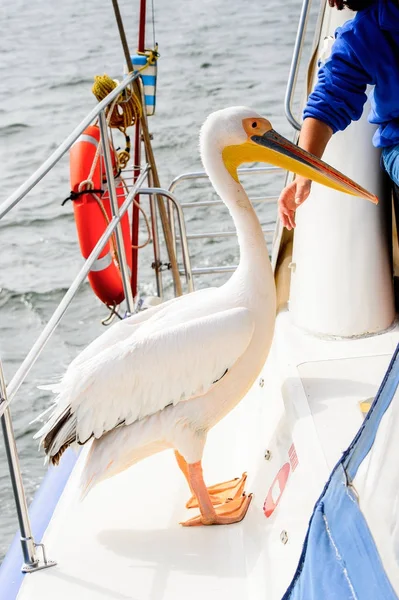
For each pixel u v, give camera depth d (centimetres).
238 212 270
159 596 222
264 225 834
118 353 249
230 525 248
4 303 820
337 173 252
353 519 156
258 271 264
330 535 161
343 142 274
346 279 279
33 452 611
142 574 231
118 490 272
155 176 448
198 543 242
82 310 800
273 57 1478
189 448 253
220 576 227
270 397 278
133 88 436
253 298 261
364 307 280
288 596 168
